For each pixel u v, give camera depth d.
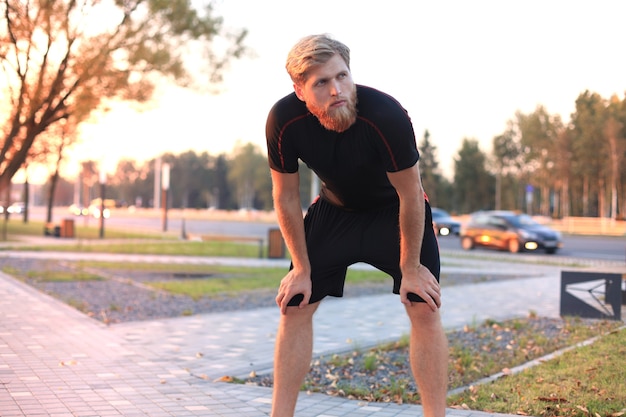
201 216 74.44
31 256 19.00
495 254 23.50
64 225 29.45
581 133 35.69
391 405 4.69
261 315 9.18
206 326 8.19
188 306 9.95
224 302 10.42
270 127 2.87
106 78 14.27
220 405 4.63
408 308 3.11
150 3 13.89
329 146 2.83
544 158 46.44
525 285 13.26
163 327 8.03
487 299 11.04
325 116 2.67
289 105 2.81
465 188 83.12
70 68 14.19
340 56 2.66
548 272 16.27
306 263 3.14
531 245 23.36
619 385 4.77
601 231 38.44
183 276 14.39
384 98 2.76
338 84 2.63
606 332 7.11
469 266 18.12
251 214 72.69
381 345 6.91
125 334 7.48
